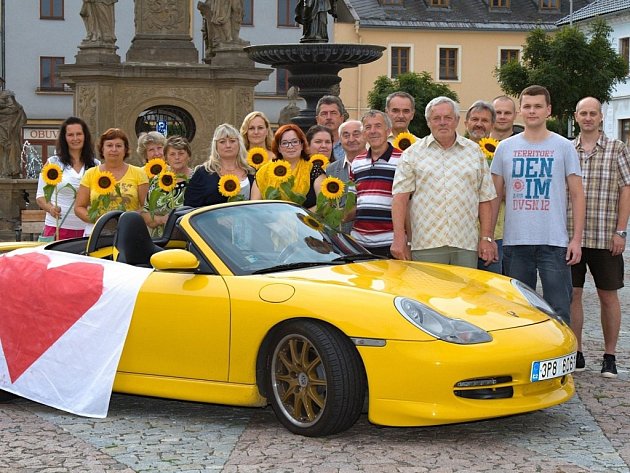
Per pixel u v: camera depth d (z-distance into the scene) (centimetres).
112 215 820
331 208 869
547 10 6288
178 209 782
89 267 752
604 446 646
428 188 833
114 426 704
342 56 1603
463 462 608
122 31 5747
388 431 678
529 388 648
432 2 6197
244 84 2603
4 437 680
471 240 841
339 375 633
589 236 876
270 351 668
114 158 989
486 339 634
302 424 661
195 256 709
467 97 6188
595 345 1012
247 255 715
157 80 2573
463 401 623
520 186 856
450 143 838
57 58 5794
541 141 855
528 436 670
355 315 634
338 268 712
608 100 4072
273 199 845
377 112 884
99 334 726
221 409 751
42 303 755
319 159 936
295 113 3028
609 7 5331
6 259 798
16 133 2172
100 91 2533
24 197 2052
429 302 655
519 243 857
